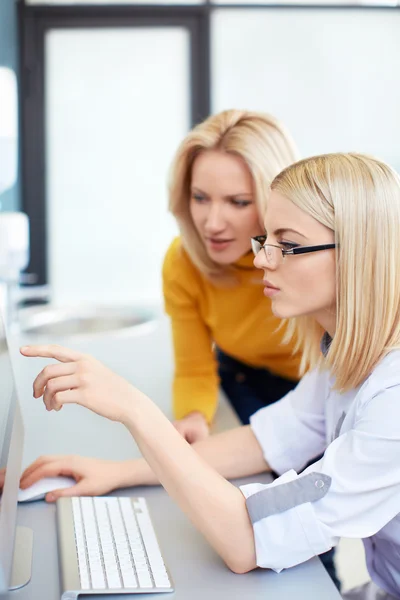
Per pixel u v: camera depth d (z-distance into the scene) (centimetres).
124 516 98
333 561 140
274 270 93
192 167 145
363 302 89
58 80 394
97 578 81
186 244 152
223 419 152
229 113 141
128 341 229
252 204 139
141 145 400
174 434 88
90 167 400
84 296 408
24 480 108
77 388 89
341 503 85
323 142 401
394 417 85
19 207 396
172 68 396
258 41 393
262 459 116
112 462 112
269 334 159
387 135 401
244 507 86
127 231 406
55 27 389
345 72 396
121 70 395
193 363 162
